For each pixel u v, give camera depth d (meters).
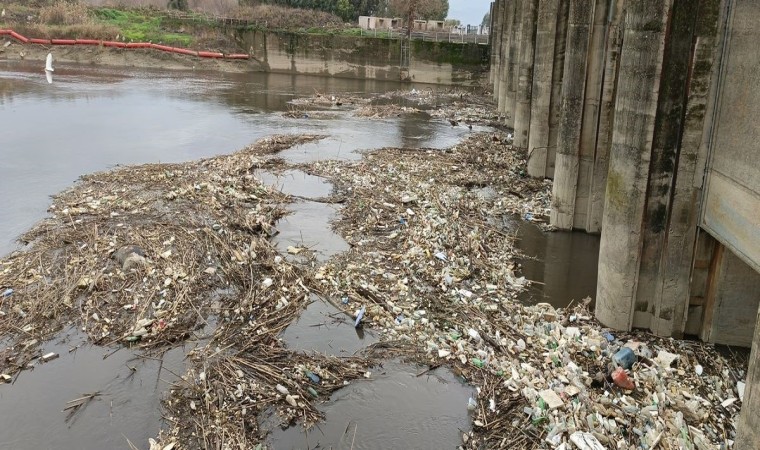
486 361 12.29
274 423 10.54
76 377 11.77
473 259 17.25
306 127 38.91
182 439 10.08
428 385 11.70
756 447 7.62
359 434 10.34
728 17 11.28
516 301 15.16
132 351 12.65
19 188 23.05
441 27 89.25
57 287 14.76
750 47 10.45
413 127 40.69
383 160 29.36
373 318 14.05
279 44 72.56
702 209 12.26
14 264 16.02
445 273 16.14
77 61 69.38
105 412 10.80
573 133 19.64
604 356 12.26
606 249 13.59
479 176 26.81
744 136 10.57
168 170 25.73
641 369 11.81
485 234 19.67
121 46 70.62
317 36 71.00
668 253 12.77
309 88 60.56
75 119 37.50
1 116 36.97
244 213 20.59
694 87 11.79
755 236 10.10
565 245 19.38
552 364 11.97
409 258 17.11
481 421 10.60
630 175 12.70
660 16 11.77
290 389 11.41
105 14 79.81
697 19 11.59
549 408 10.52
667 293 12.98
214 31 75.50
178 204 21.22
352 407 11.05
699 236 12.57
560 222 20.66
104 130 34.75
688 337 13.27
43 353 12.49
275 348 12.70
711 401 10.99
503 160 29.89
